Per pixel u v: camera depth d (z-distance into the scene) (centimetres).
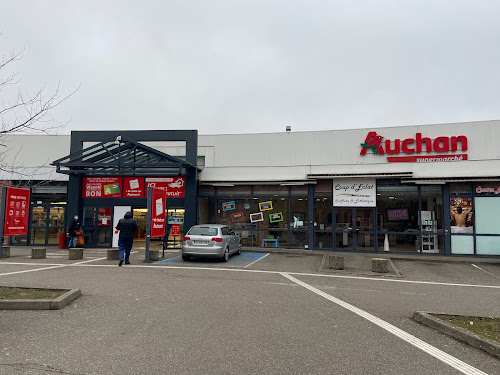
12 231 1549
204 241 1346
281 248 1831
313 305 748
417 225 1714
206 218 1909
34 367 423
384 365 449
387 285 1003
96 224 1864
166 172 1738
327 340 537
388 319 658
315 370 430
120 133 1877
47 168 1972
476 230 1656
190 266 1262
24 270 1128
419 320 650
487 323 613
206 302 753
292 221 1844
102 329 570
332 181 1817
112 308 693
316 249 1802
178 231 1803
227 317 647
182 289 876
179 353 475
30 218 1975
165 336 541
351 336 557
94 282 939
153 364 439
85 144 1998
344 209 1794
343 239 1781
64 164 1750
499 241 1633
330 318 654
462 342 543
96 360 448
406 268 1348
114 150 1850
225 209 1906
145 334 549
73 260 1387
